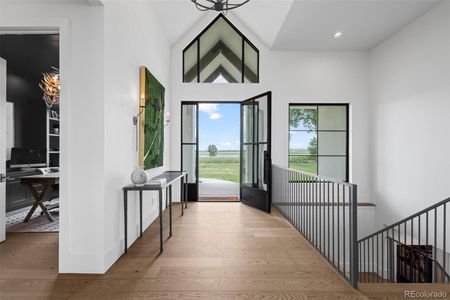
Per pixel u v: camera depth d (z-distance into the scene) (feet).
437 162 11.34
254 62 17.40
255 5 13.83
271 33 15.12
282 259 8.36
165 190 15.05
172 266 7.82
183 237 10.39
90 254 7.38
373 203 16.37
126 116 9.24
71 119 7.39
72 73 7.39
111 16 7.91
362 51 16.90
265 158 14.90
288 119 16.98
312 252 8.95
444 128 10.98
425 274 12.01
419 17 12.41
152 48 12.60
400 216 13.83
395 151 14.23
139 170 8.95
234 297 6.22
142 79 10.62
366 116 16.90
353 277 6.64
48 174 13.94
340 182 7.43
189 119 17.48
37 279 7.03
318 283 6.88
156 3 12.52
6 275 7.25
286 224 12.26
